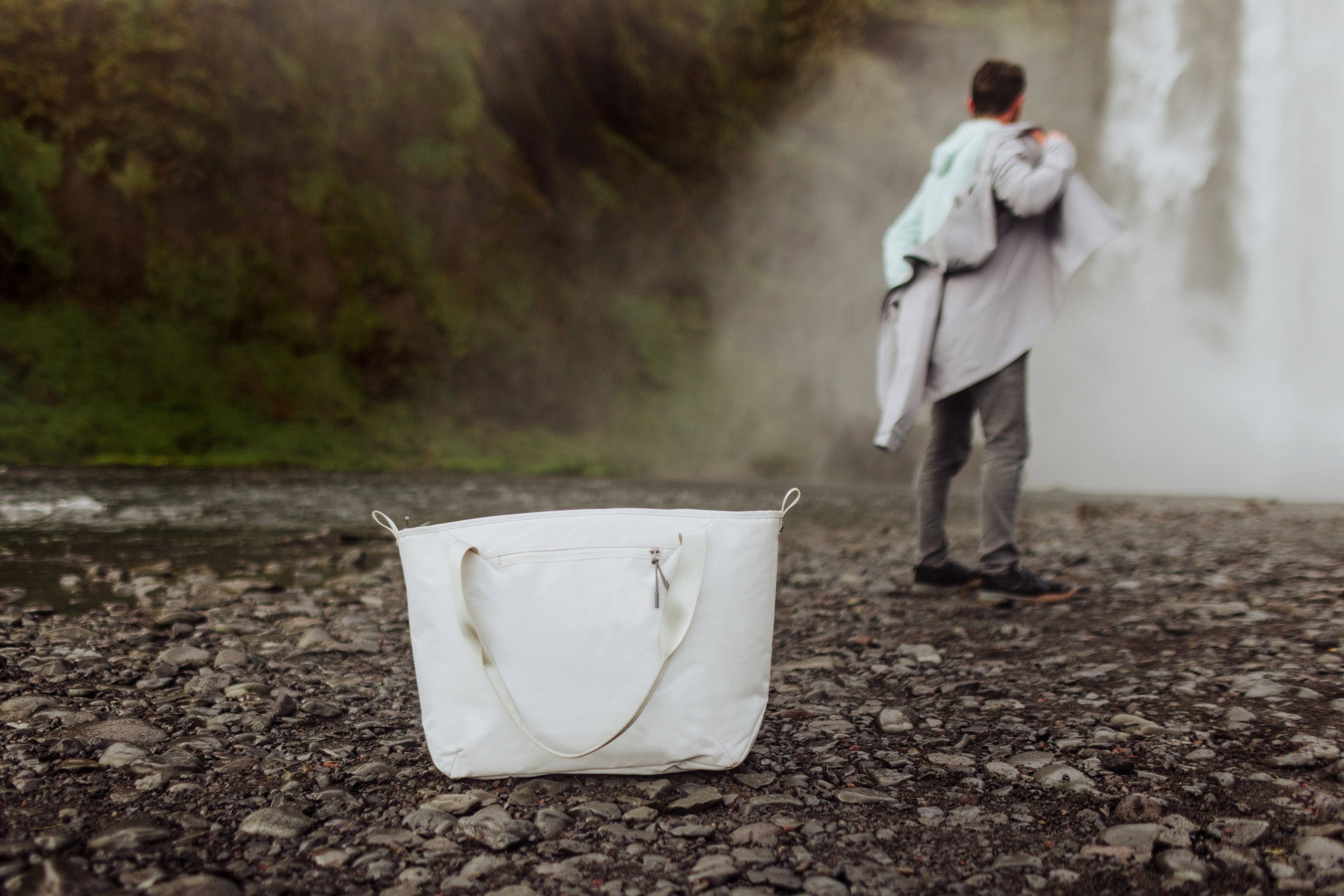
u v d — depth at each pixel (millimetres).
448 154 15836
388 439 13172
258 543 4812
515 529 1544
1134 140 21078
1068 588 3475
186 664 2361
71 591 3324
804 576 4086
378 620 3025
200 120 13289
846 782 1635
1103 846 1372
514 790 1534
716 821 1457
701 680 1544
